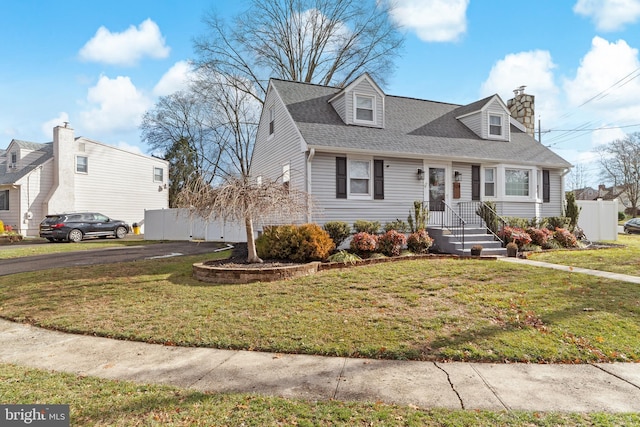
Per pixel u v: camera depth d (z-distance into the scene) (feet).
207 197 27.71
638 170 126.41
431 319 17.34
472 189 47.21
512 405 10.28
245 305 20.17
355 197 41.50
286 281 25.57
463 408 10.09
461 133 50.83
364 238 34.47
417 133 47.19
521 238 39.88
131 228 83.97
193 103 101.81
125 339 16.05
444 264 30.40
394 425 9.17
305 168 39.24
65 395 10.84
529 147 52.75
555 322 16.80
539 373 12.41
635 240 56.18
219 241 55.72
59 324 17.95
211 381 11.87
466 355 13.69
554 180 52.80
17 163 74.84
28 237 66.95
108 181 80.38
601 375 12.26
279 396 10.80
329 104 47.88
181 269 30.78
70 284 25.94
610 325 16.44
